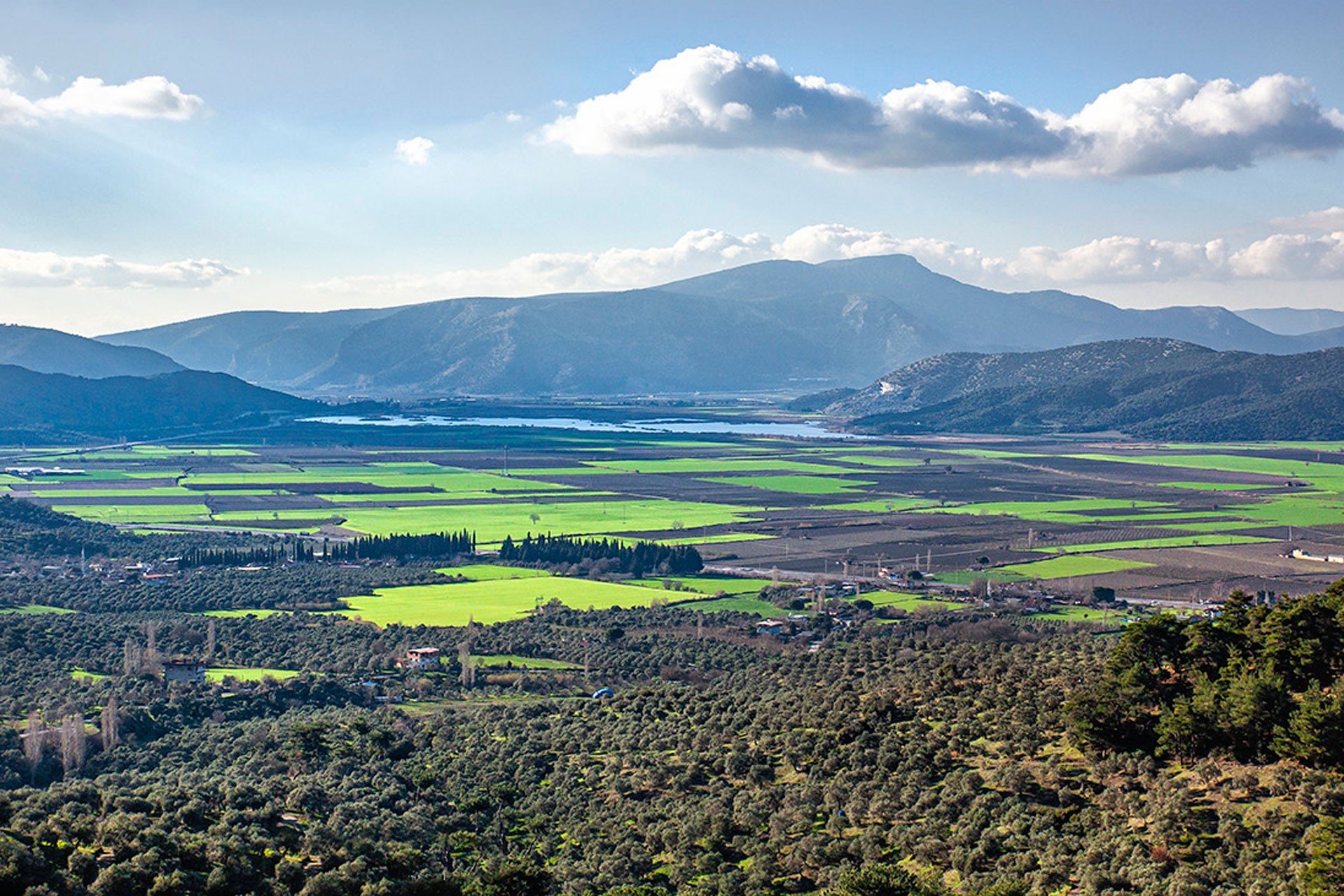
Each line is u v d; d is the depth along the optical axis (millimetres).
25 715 186750
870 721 154875
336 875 125375
